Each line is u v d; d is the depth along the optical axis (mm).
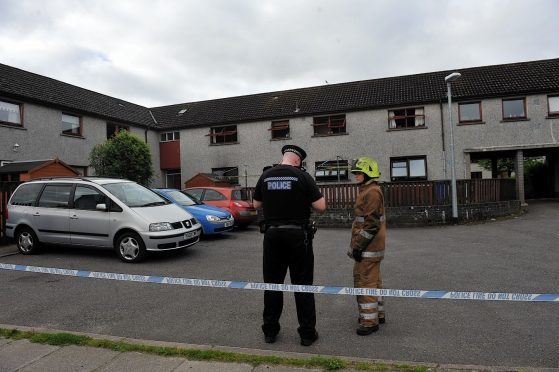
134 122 22578
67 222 8195
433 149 20078
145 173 18391
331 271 7090
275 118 22484
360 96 22000
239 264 7641
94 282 6301
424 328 4312
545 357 3586
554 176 24125
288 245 3830
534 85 19062
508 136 19266
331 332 4223
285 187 3846
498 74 20703
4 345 3846
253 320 4613
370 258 4203
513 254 8375
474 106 19844
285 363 3359
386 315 4738
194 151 24078
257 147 22844
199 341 4070
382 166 20812
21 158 16203
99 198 8117
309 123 22000
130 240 7703
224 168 23406
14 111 16203
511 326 4332
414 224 14086
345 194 14695
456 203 13930
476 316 4656
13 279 6520
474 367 3254
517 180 19250
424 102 20047
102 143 18609
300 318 3904
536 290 5750
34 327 4359
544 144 18812
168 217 8039
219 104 25641
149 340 3941
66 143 18422
